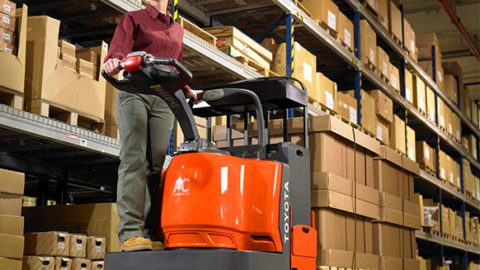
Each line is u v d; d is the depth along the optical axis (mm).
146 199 2852
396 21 8078
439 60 10477
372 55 7117
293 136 4055
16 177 2932
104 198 6051
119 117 2736
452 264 11750
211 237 2428
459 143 11219
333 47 6117
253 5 5777
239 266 2279
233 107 3361
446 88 11023
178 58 3023
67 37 4590
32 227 3729
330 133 4055
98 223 3514
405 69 8617
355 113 6562
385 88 7598
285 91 3156
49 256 3059
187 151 2613
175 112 2623
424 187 9797
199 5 5863
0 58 2900
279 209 2562
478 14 11930
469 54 13289
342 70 7504
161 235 2775
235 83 3236
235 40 4859
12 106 2963
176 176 2543
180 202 2482
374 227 4785
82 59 3498
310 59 5660
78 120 3557
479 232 12070
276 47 5578
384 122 7531
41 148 3889
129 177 2646
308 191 3129
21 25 3051
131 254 2441
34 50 3191
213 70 5211
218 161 2512
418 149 8773
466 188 11258
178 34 3023
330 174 3887
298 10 5562
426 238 8367
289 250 2629
